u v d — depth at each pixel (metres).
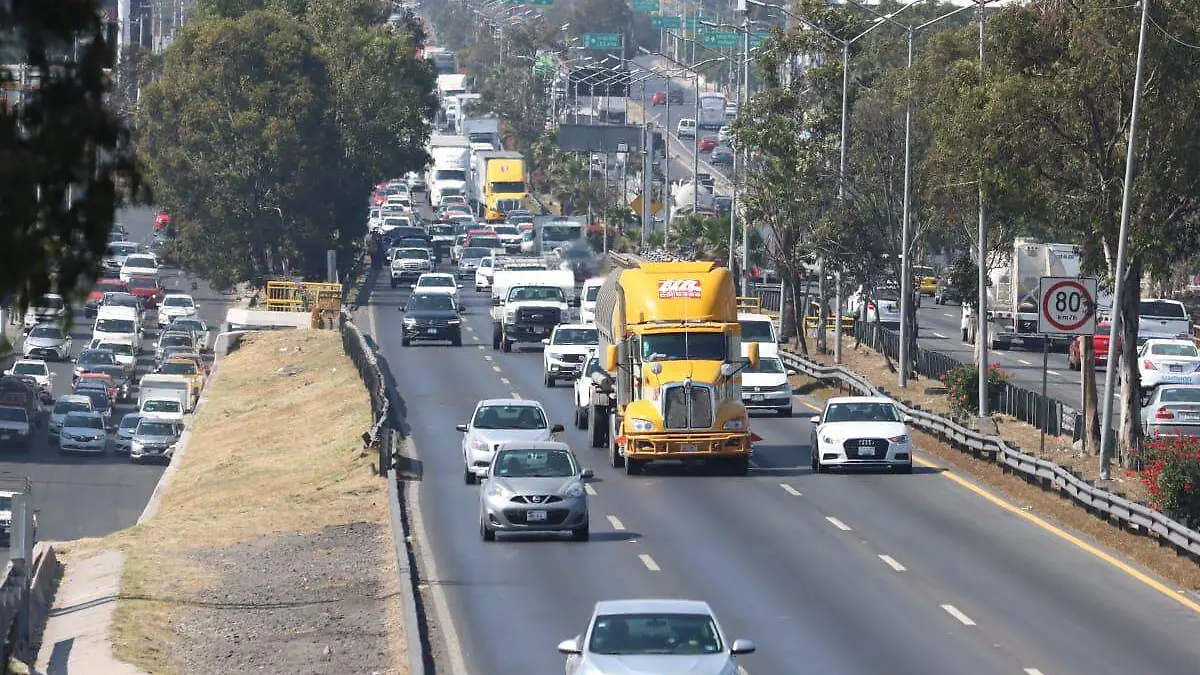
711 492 112.44
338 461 134.38
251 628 78.50
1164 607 78.00
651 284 121.25
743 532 97.50
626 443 118.31
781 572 85.88
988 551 91.75
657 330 119.75
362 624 77.44
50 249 30.75
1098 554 91.19
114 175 31.61
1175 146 124.31
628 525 100.19
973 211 163.50
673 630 57.00
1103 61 123.69
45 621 83.19
